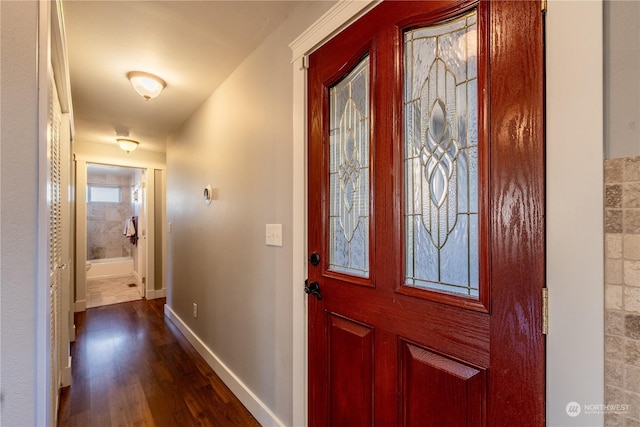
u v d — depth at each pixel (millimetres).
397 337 945
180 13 1409
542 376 656
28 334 730
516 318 697
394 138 959
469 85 813
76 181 3668
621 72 565
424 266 901
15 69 726
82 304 3631
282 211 1505
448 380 818
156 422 1641
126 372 2176
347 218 1169
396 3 961
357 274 1115
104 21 1453
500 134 729
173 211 3281
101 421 1641
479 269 770
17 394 719
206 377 2123
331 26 1189
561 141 632
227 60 1842
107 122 2959
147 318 3367
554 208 641
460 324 800
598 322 582
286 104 1478
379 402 991
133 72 1964
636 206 544
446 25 861
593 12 590
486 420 745
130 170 5961
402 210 940
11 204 716
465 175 818
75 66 1892
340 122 1202
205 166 2441
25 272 729
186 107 2582
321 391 1235
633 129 551
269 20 1480
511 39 712
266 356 1621
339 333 1151
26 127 737
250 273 1779
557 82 638
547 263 650
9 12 722
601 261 579
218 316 2189
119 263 6082
